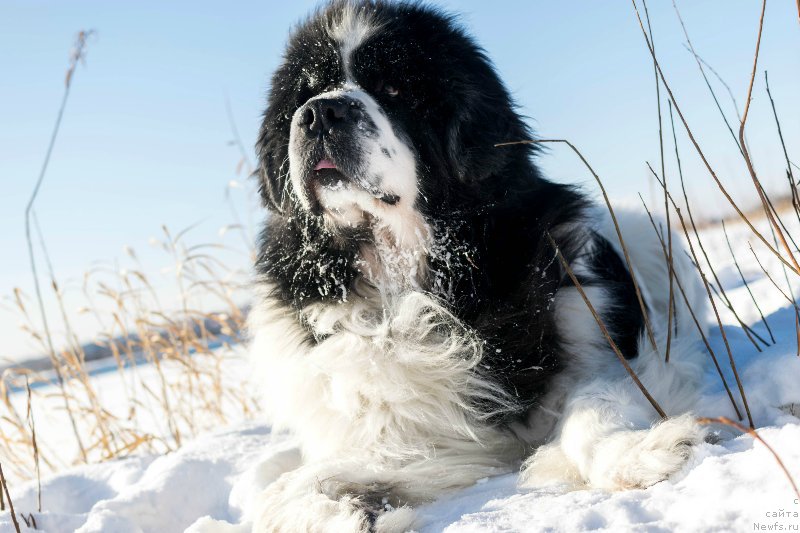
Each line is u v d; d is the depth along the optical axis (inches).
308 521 36.4
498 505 35.0
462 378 41.9
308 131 43.1
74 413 64.2
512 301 42.3
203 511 44.3
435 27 45.9
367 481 38.5
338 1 48.4
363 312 43.7
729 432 36.7
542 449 38.5
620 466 34.7
